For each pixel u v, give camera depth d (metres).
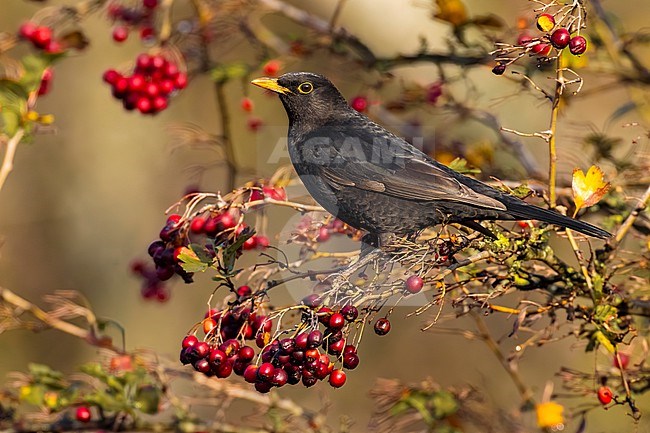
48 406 9.34
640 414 8.57
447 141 12.36
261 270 9.31
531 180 10.31
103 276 19.41
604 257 8.90
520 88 10.84
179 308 19.22
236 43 14.02
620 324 9.02
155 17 12.75
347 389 16.92
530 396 10.45
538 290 8.94
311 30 13.16
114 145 19.59
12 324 10.41
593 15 12.05
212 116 18.39
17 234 19.39
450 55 11.94
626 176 10.48
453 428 10.05
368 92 13.17
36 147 19.58
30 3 18.09
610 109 17.30
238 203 9.02
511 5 16.05
